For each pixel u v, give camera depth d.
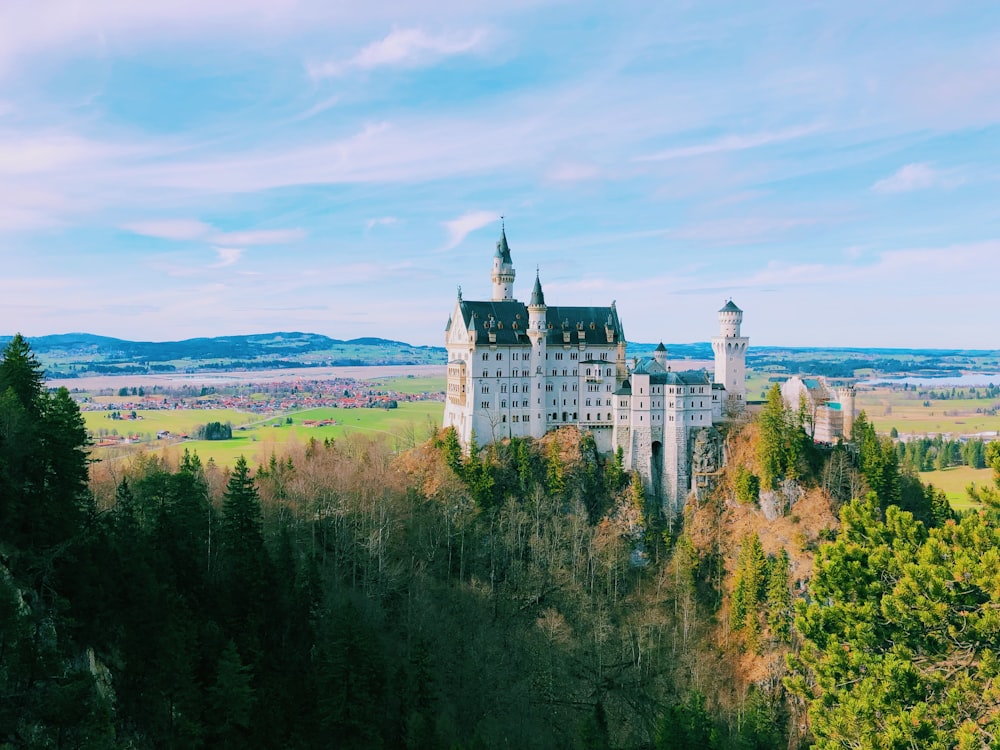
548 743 113.62
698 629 153.62
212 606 91.38
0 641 56.59
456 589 148.00
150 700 72.81
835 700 49.56
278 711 81.88
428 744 88.06
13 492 70.56
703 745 101.25
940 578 45.56
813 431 199.62
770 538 164.12
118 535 84.50
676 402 183.75
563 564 162.50
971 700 43.84
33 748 53.25
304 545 139.88
